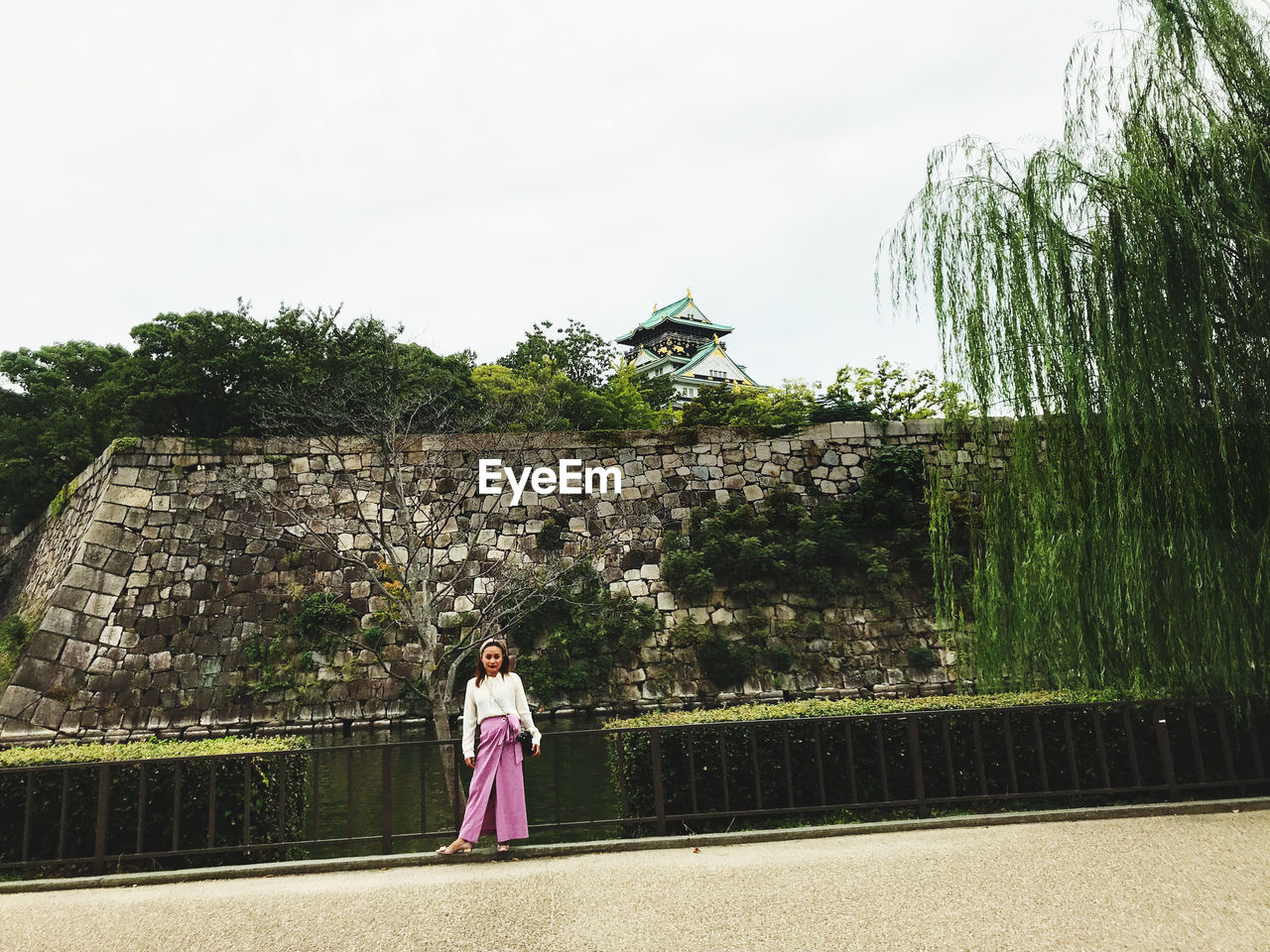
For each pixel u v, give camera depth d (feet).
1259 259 19.27
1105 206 20.88
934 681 59.00
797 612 61.77
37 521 78.69
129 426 70.38
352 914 13.88
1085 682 22.26
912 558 62.08
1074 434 21.57
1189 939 11.27
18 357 85.61
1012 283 22.02
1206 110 20.80
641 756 20.45
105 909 15.01
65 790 18.53
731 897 13.84
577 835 23.09
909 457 65.05
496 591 50.65
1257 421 19.52
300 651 58.54
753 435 68.49
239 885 16.60
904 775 21.39
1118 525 20.17
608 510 66.49
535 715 57.00
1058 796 19.88
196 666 57.41
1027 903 12.91
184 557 60.18
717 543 62.54
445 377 71.10
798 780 21.04
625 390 99.71
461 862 17.63
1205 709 21.38
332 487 64.49
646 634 60.80
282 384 67.10
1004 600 23.35
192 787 19.84
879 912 12.78
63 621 55.11
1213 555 19.42
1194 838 16.40
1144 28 21.83
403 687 57.47
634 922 12.82
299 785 22.56
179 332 68.23
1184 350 19.53
